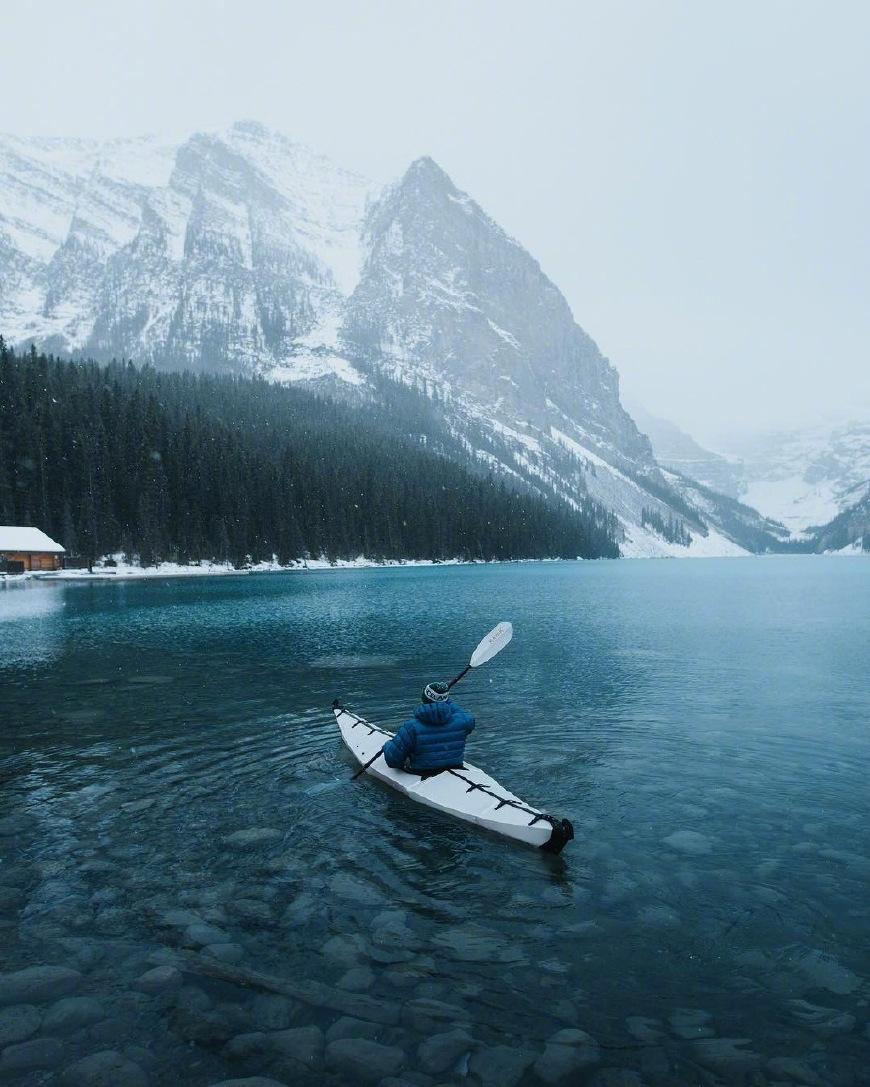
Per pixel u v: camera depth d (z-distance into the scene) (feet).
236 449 367.66
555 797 29.01
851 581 258.98
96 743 37.32
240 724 41.42
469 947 17.60
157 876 21.67
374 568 364.38
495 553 513.45
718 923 18.81
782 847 23.91
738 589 203.31
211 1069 13.37
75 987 15.96
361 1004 15.33
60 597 158.71
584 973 16.49
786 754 35.42
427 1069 13.34
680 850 23.66
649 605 139.95
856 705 47.24
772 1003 15.40
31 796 29.04
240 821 26.23
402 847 23.84
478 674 59.41
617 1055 13.74
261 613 119.14
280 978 16.29
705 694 50.65
